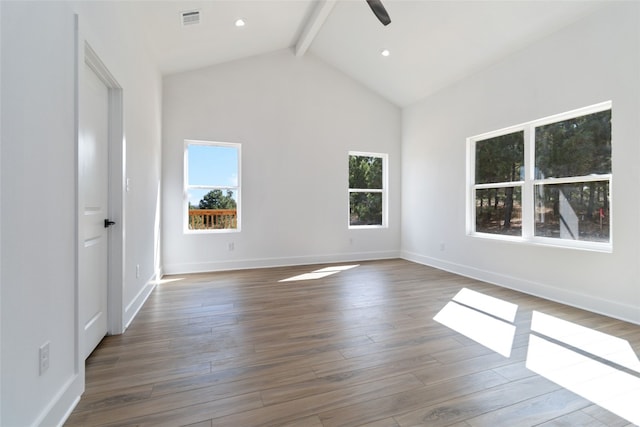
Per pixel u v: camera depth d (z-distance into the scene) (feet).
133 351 6.52
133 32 8.70
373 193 18.02
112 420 4.38
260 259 15.31
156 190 12.20
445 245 14.89
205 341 7.03
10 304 3.36
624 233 8.29
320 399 4.89
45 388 4.01
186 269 14.08
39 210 3.93
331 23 13.42
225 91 14.64
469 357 6.27
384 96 17.66
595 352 6.47
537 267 10.61
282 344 6.88
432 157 15.74
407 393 5.05
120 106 7.43
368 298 10.32
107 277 7.30
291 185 15.87
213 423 4.33
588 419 4.42
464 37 11.48
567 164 10.00
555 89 9.95
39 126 3.94
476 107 13.10
